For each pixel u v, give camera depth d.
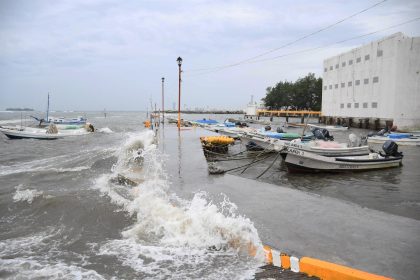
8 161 17.77
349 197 12.16
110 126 58.56
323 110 65.56
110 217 7.23
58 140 31.58
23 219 7.40
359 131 48.41
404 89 43.06
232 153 22.09
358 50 51.88
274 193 8.55
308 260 4.66
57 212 7.73
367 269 4.55
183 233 6.03
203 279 4.53
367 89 49.66
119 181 10.88
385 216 6.73
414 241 5.48
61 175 12.97
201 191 8.71
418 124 43.00
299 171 16.38
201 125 42.66
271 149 17.62
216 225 5.88
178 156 14.91
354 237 5.63
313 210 7.09
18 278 4.67
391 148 17.73
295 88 111.25
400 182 14.66
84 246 5.80
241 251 5.36
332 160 15.91
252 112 84.75
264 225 6.16
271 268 4.80
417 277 4.36
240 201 7.79
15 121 74.88
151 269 4.86
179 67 25.64
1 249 5.75
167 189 8.92
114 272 4.82
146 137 22.09
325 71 64.44
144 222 6.65
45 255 5.49
